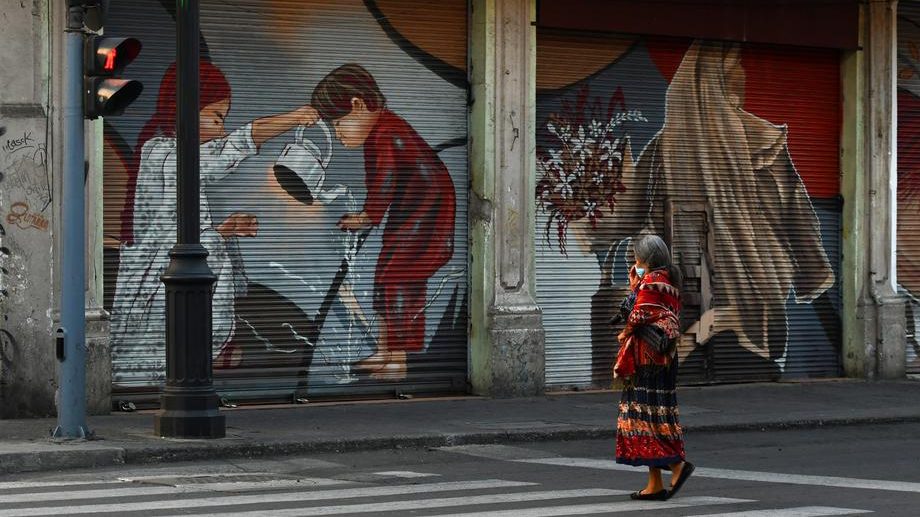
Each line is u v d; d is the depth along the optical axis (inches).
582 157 711.7
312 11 641.0
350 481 434.6
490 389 669.9
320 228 645.9
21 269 558.9
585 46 711.1
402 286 665.6
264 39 631.2
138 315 603.8
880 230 792.9
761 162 767.1
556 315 704.4
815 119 785.6
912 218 812.6
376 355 660.1
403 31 661.9
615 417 603.8
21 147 558.3
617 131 721.6
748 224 763.4
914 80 810.8
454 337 678.5
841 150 792.3
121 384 600.7
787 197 775.7
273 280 635.5
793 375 778.8
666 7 719.1
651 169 732.0
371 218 657.6
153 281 606.9
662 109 735.1
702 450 535.2
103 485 418.0
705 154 748.6
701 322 747.4
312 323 644.7
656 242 402.3
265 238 633.6
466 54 678.5
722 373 755.4
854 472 464.1
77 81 482.0
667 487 423.2
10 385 556.7
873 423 633.0
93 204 576.7
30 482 424.8
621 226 723.4
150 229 605.6
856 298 788.0
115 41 479.5
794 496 402.3
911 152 812.0
